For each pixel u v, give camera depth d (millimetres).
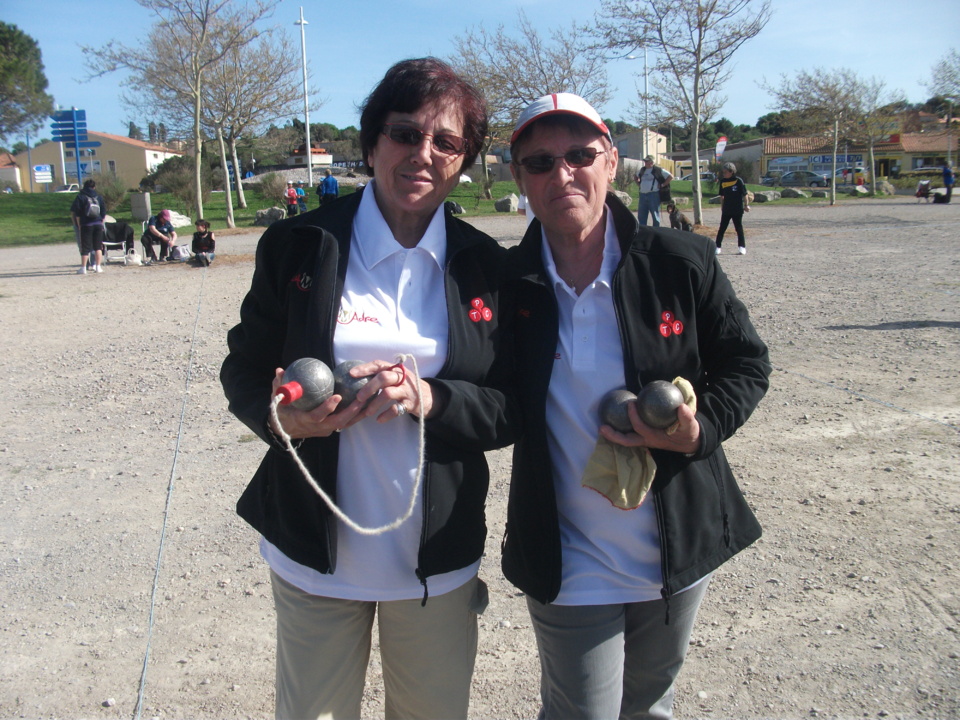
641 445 2285
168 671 3518
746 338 2479
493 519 4914
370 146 2371
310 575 2336
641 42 22078
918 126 71750
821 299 11164
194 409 7297
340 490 2311
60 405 7535
